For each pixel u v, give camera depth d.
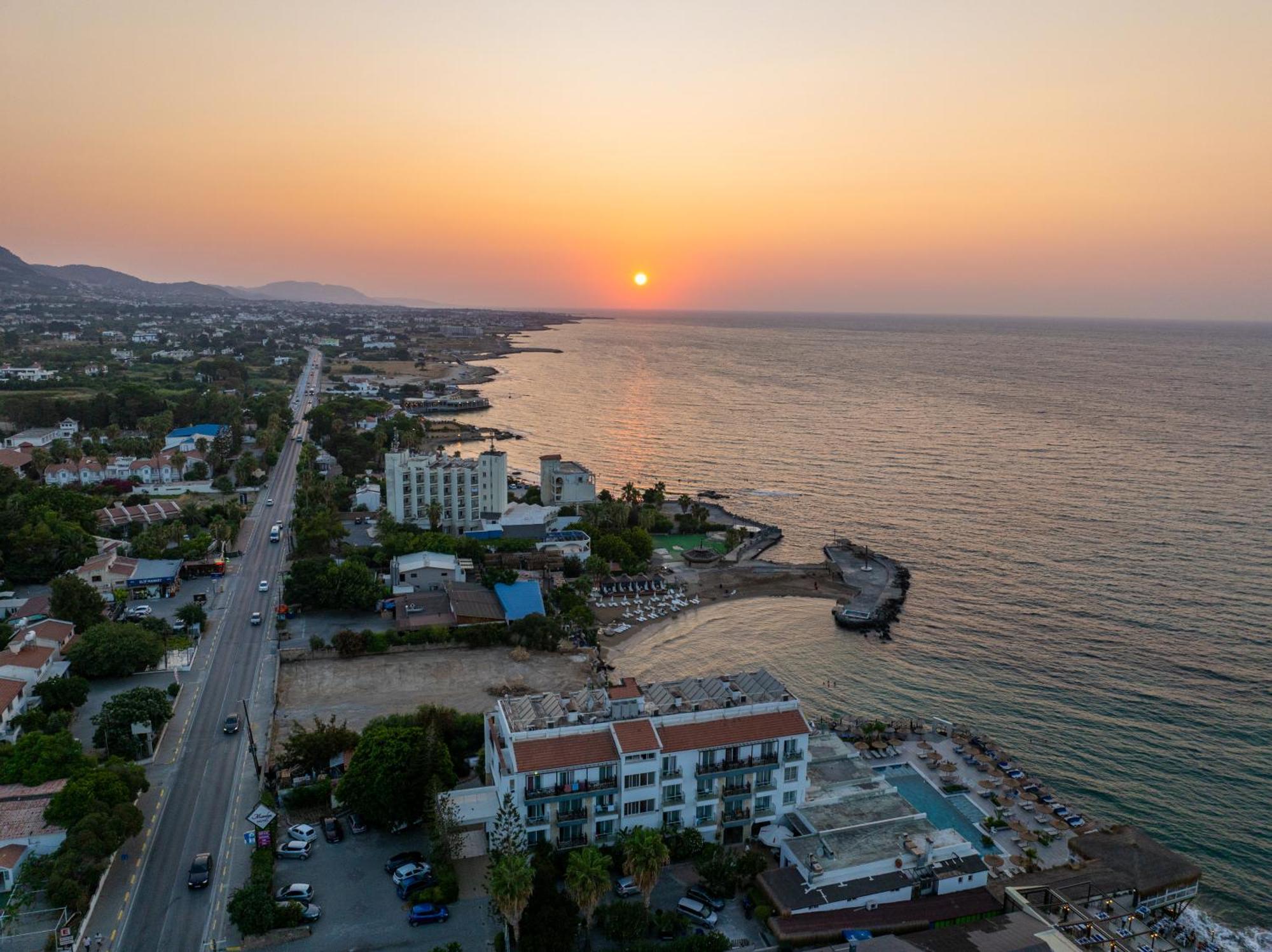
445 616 136.75
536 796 76.69
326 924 69.88
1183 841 92.75
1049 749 109.81
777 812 86.06
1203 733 114.06
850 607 154.12
